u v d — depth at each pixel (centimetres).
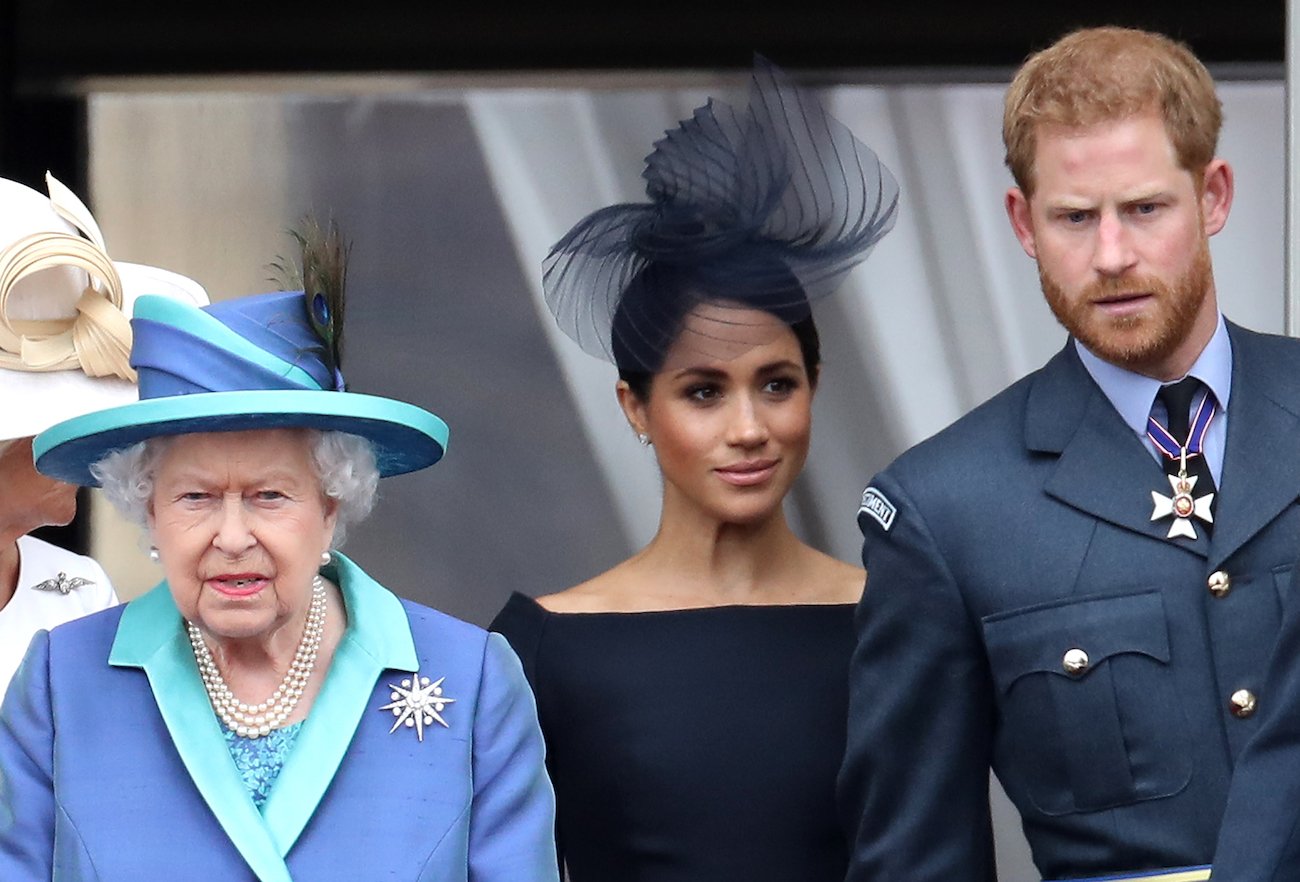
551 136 2059
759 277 1545
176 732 1129
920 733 1302
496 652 1204
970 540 1290
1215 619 1232
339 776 1134
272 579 1126
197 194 2064
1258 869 1094
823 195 1566
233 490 1123
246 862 1102
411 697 1162
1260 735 1123
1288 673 1126
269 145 2066
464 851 1141
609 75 2058
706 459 1557
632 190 2055
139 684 1157
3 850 1130
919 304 2027
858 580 1614
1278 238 1973
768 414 1559
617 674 1545
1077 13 2008
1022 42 2019
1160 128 1227
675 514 1611
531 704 1211
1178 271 1231
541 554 2050
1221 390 1283
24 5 2027
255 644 1163
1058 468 1288
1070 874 1255
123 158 2061
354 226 2069
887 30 2028
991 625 1273
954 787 1296
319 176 2067
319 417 1110
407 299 2061
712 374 1553
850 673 1354
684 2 2042
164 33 2048
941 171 2028
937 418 2025
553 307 1606
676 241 1552
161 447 1132
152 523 1148
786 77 1581
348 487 1153
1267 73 1978
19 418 1417
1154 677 1230
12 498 1448
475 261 2062
